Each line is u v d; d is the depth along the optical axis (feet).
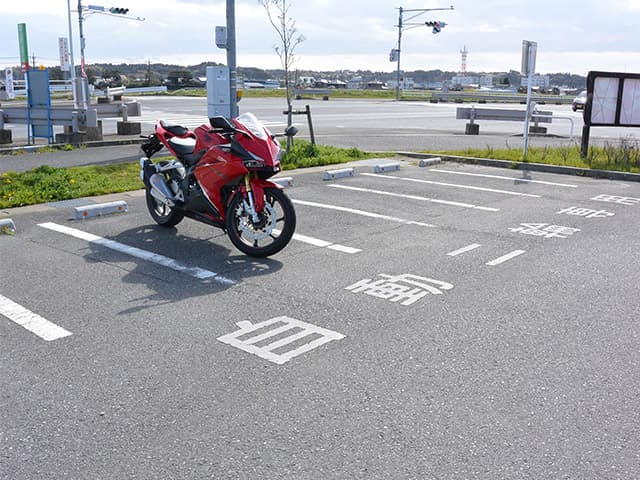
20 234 25.23
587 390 13.17
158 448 11.12
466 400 12.71
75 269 21.01
